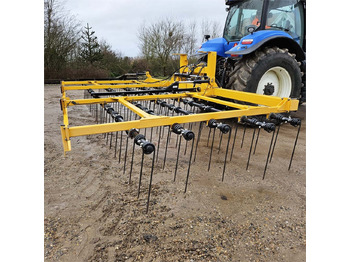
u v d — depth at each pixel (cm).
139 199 191
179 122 196
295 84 413
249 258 139
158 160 265
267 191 211
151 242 148
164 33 1652
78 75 1174
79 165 247
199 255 139
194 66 401
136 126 176
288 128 414
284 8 418
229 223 168
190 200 192
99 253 139
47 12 1109
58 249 141
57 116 437
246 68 365
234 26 479
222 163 263
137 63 1653
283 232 161
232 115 229
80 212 174
